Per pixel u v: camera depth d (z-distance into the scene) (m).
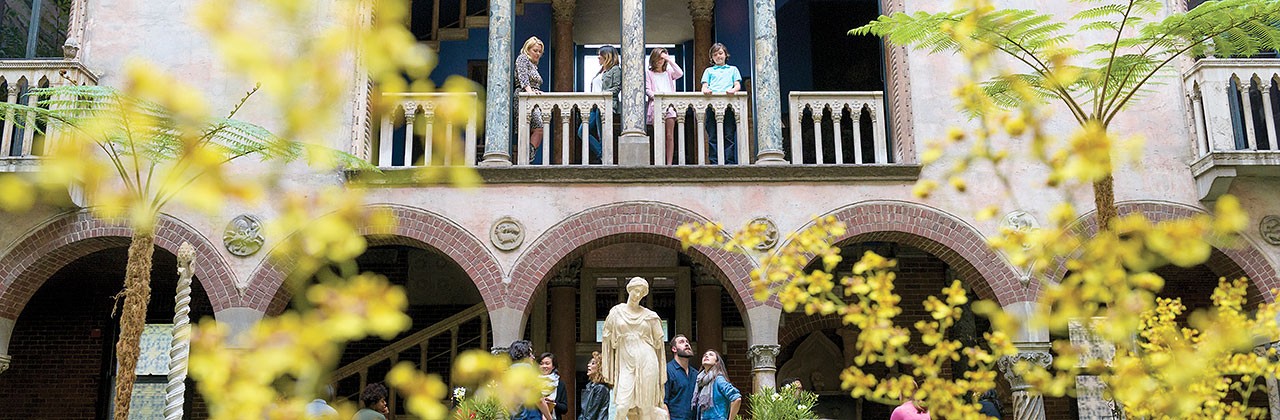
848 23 16.02
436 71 15.83
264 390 2.44
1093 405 10.80
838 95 12.17
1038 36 9.77
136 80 2.14
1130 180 11.61
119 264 13.72
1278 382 10.98
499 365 2.89
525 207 11.56
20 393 14.37
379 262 15.02
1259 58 12.12
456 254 11.41
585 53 16.50
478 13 16.22
